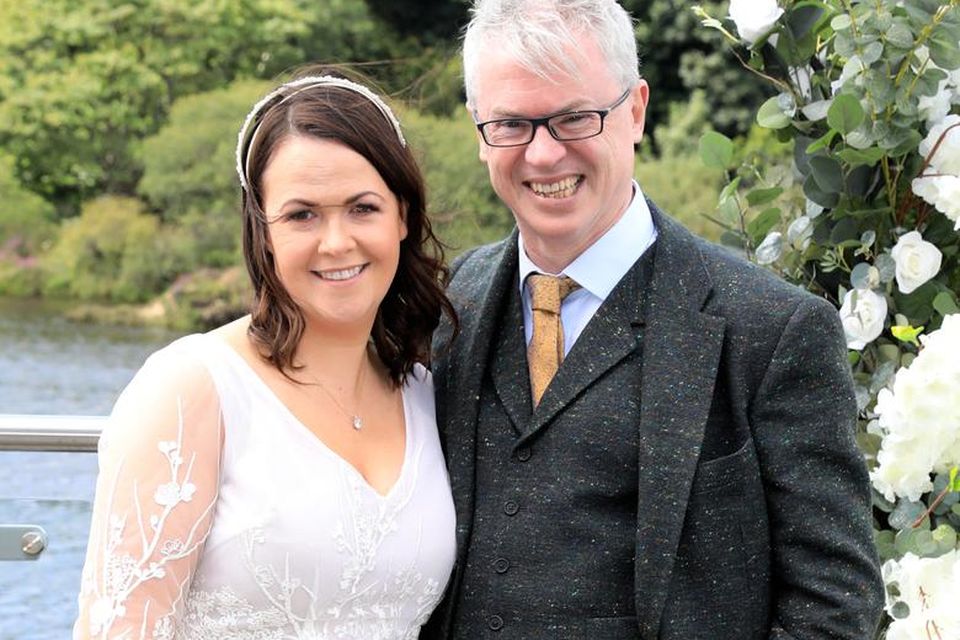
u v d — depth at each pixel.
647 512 2.08
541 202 2.21
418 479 2.24
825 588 2.05
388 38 17.66
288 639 2.12
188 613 2.13
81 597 2.07
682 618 2.08
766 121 2.68
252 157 2.18
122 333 14.56
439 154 12.58
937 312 2.63
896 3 2.52
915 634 2.34
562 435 2.18
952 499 2.52
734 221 2.80
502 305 2.33
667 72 16.33
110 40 17.17
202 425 2.10
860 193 2.62
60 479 2.56
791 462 2.08
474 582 2.20
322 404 2.22
